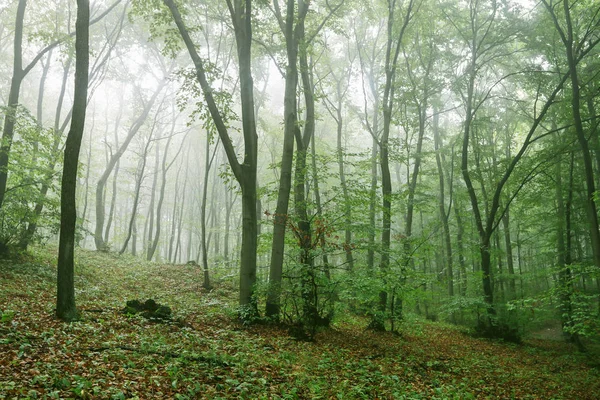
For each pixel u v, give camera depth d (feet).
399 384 28.66
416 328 59.88
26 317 30.07
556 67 65.31
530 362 48.49
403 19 72.43
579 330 44.55
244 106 45.09
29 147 57.31
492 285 68.90
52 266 59.47
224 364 26.13
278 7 53.57
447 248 86.02
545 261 87.45
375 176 81.66
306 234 40.57
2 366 19.39
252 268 43.98
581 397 33.81
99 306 39.45
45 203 58.49
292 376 26.48
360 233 46.80
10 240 57.52
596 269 44.06
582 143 54.75
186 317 41.01
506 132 92.48
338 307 42.19
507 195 77.61
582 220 69.51
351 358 34.58
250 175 44.52
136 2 48.85
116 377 20.75
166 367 23.21
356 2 66.49
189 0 63.31
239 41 46.06
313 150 74.43
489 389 32.48
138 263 85.56
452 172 86.69
